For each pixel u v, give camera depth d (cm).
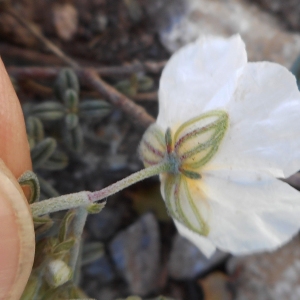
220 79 5
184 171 5
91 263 10
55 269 5
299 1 12
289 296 10
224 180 5
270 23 12
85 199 5
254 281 11
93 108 9
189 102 5
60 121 9
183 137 5
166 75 5
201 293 11
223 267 11
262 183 5
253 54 11
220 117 5
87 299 5
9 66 10
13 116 6
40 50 10
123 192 11
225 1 11
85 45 11
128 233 10
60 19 11
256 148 5
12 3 10
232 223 5
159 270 11
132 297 5
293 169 5
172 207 5
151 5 11
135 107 8
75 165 10
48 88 10
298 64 9
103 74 10
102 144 10
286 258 10
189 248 11
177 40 11
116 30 11
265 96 5
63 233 5
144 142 5
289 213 5
